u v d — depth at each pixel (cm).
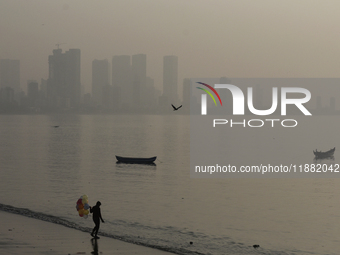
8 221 3397
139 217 3903
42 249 2589
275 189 5762
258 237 3312
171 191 5503
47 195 5009
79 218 3731
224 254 2841
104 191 5422
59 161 9256
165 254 2666
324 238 3316
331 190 5697
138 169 8031
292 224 3750
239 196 5184
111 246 2744
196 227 3581
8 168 7881
